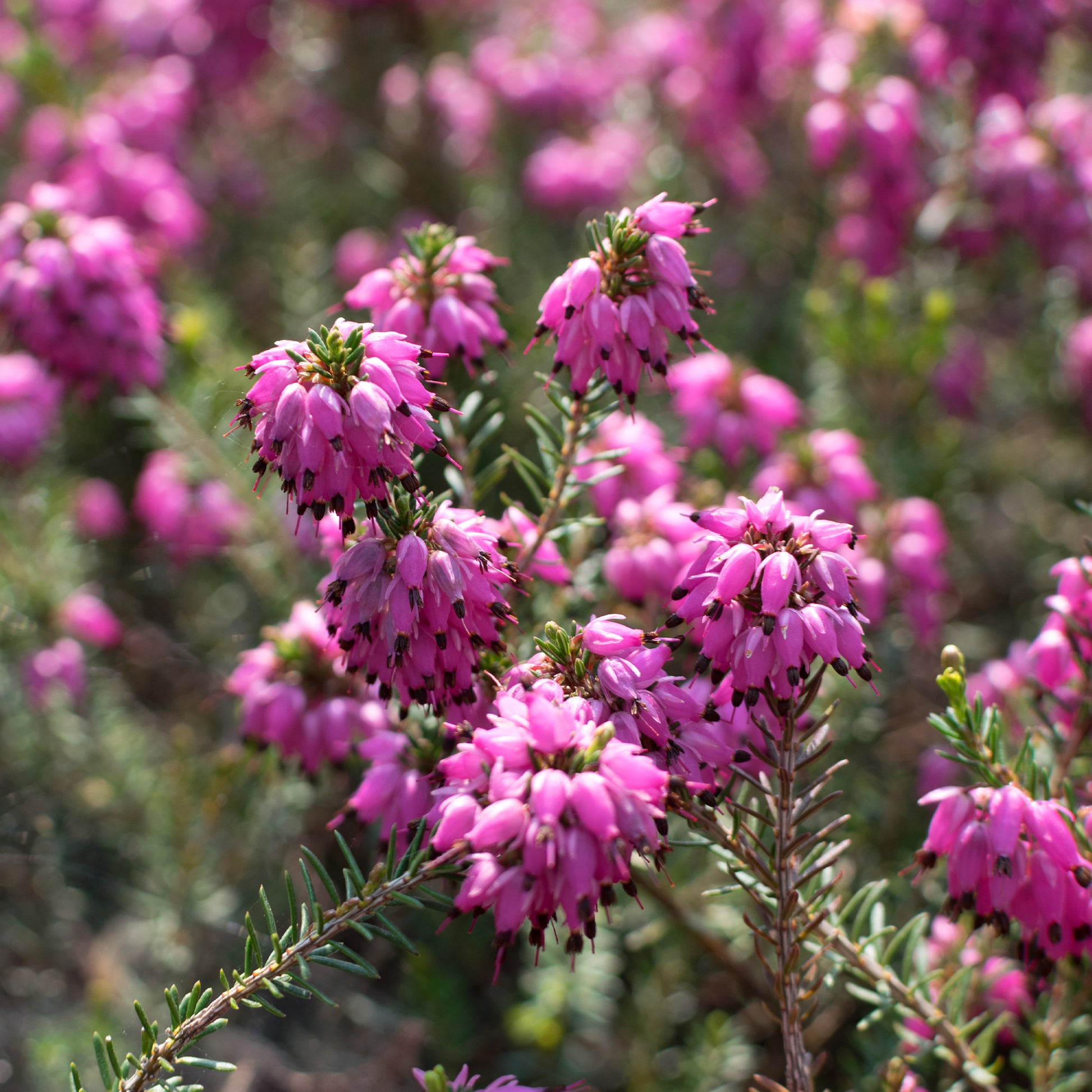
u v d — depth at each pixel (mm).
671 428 720
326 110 1031
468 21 1100
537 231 955
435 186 1013
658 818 371
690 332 399
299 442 376
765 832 420
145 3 1014
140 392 606
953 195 730
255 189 979
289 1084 612
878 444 685
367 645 389
